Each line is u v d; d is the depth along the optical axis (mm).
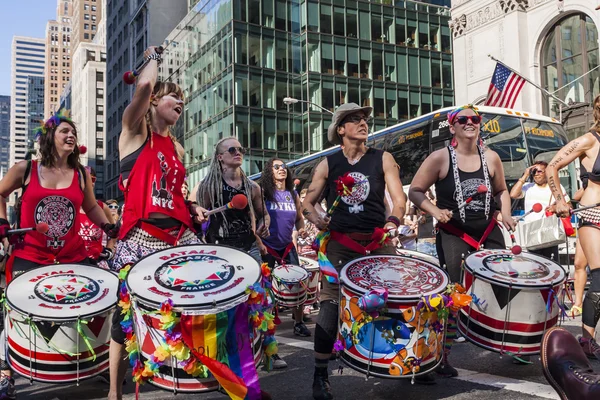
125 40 75062
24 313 3670
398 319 3365
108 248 5266
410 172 13609
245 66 37438
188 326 2924
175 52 46906
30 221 4293
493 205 4547
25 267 4285
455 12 28469
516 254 4270
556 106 24391
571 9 23391
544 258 4320
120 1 78250
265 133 37781
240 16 37500
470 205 4500
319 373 3883
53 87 198875
